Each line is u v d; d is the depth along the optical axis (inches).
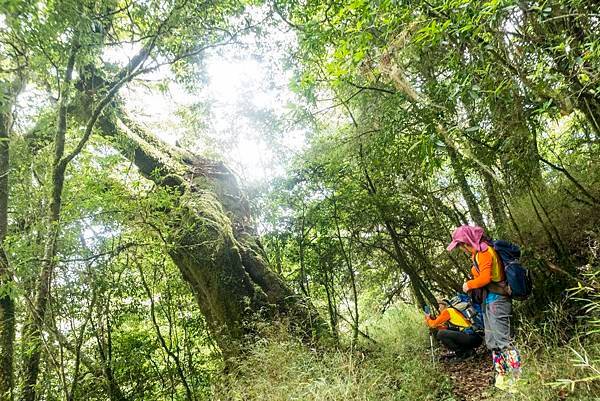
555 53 105.5
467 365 203.8
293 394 167.6
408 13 109.7
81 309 234.4
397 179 243.0
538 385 130.0
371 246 279.6
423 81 159.5
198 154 356.8
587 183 197.9
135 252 258.8
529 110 128.9
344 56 133.3
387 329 283.1
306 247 298.8
